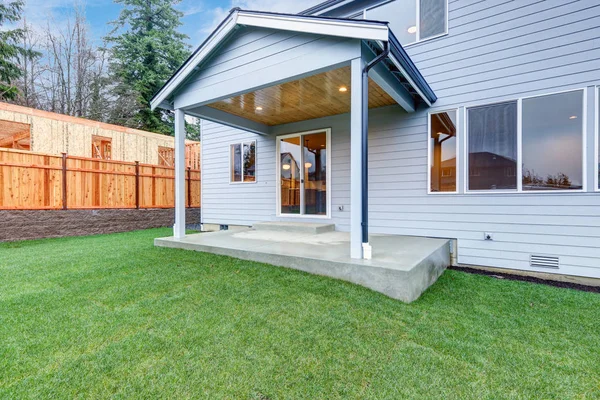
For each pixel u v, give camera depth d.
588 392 1.87
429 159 5.41
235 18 4.47
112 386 1.84
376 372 2.01
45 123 9.43
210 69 5.05
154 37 18.89
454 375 2.00
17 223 6.75
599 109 4.14
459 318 2.83
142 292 3.23
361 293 3.14
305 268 3.72
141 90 18.33
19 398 1.73
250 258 4.21
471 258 5.00
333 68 3.93
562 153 4.36
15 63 15.12
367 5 6.14
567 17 4.35
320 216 6.76
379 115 5.89
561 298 3.43
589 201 4.18
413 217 5.55
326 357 2.16
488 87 4.89
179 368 2.01
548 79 4.46
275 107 5.97
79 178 7.89
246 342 2.32
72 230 7.66
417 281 3.31
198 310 2.82
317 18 3.76
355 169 3.63
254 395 1.79
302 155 7.03
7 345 2.21
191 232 8.35
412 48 5.57
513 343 2.42
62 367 2.00
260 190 7.78
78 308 2.86
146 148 12.23
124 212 8.89
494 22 4.86
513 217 4.69
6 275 3.76
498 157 4.81
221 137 8.53
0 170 6.54
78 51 18.25
